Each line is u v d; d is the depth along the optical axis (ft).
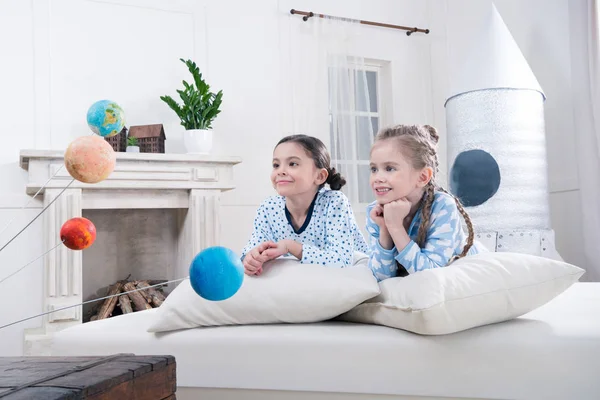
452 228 4.35
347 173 12.04
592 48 9.28
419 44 13.47
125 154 9.20
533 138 8.99
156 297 10.09
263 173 11.66
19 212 9.67
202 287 2.43
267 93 11.83
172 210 11.10
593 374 3.14
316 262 4.62
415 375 3.30
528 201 8.85
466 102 9.14
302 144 5.24
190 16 11.30
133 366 2.45
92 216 10.50
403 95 13.20
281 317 3.82
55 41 10.22
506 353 3.21
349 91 12.30
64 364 2.52
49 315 8.76
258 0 11.91
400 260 4.24
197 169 9.75
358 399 3.39
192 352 3.69
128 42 10.77
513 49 9.20
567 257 10.39
